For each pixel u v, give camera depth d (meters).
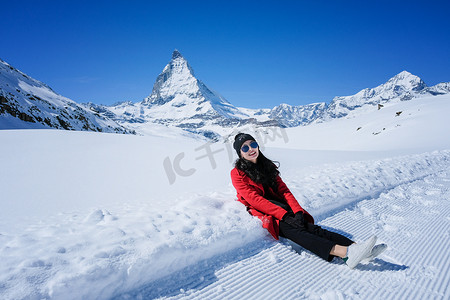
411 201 3.83
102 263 1.59
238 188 2.66
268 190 2.72
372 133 36.47
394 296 1.67
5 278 1.37
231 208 2.78
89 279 1.49
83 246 1.79
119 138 15.52
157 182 7.12
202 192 4.75
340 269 2.01
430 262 2.08
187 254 1.91
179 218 2.45
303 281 1.86
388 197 3.94
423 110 38.03
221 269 1.97
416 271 1.95
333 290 1.74
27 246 1.75
